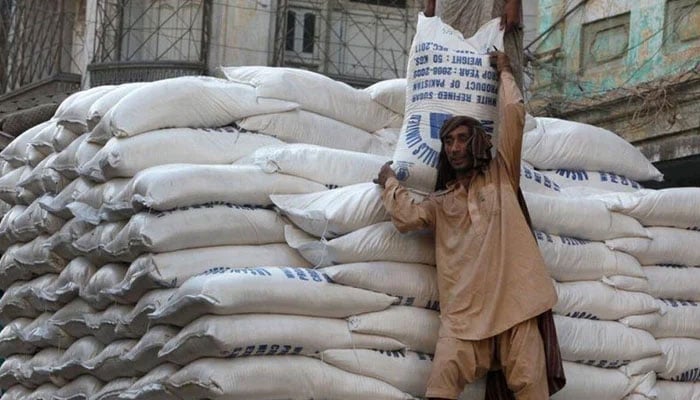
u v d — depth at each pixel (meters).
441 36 7.30
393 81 8.12
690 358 7.88
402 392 6.91
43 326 8.21
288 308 6.75
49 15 18.09
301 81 7.84
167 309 6.80
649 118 13.88
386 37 17.38
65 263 8.23
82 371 7.84
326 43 17.23
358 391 6.82
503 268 6.78
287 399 6.74
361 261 6.97
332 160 7.37
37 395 8.30
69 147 8.09
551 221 7.49
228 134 7.61
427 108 7.23
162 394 6.93
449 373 6.72
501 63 7.17
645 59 14.05
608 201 7.79
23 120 15.90
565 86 14.97
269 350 6.71
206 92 7.57
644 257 7.85
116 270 7.52
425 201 7.00
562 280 7.56
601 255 7.64
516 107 6.99
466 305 6.79
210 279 6.64
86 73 17.19
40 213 8.30
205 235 7.08
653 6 14.01
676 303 7.96
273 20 16.94
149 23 17.05
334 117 7.93
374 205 7.02
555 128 8.26
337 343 6.83
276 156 7.28
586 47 14.83
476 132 6.92
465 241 6.84
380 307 6.94
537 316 6.86
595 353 7.45
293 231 7.17
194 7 16.86
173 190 7.04
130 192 7.23
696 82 13.33
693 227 8.09
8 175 8.90
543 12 15.43
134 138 7.41
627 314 7.64
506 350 6.78
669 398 7.80
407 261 7.05
